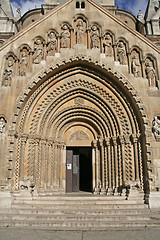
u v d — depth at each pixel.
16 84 14.01
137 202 12.48
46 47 15.12
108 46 15.29
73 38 15.45
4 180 12.40
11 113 13.48
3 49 14.67
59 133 16.34
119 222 10.14
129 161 14.46
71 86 15.79
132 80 14.59
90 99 16.09
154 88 14.52
